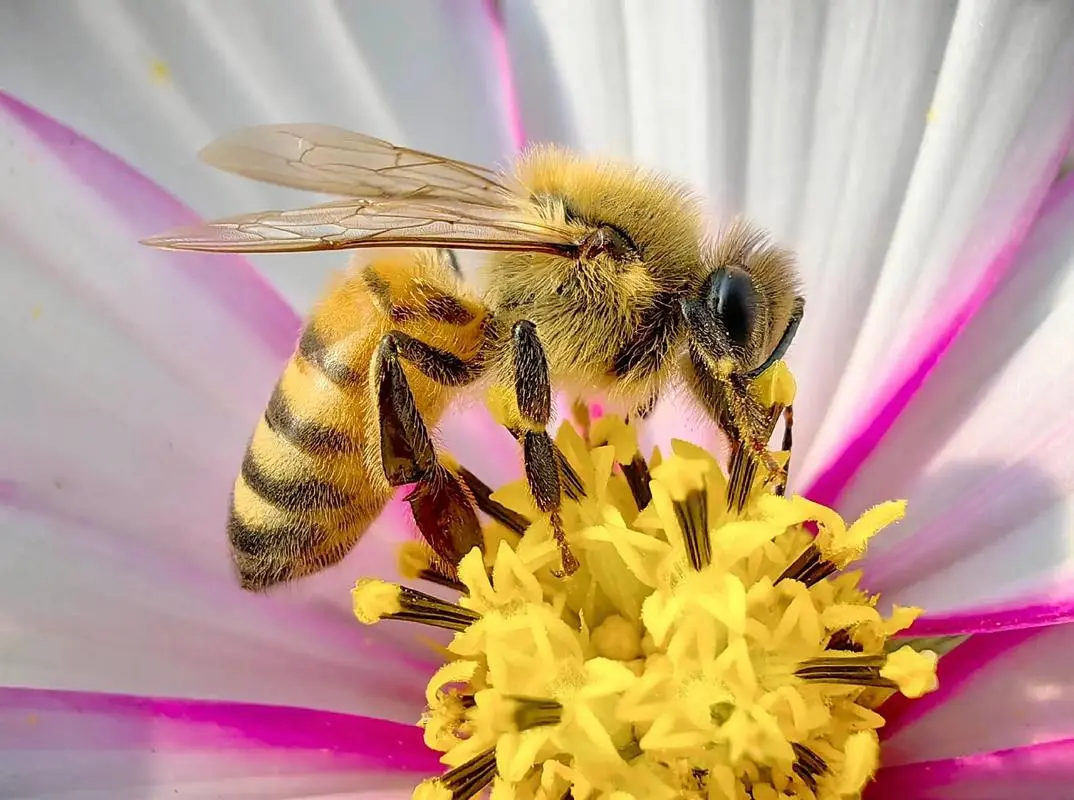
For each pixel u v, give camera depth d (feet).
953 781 0.15
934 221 0.16
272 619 0.16
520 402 0.15
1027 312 0.16
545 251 0.15
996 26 0.16
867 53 0.17
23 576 0.15
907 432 0.16
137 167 0.17
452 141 0.18
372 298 0.15
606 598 0.15
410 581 0.16
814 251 0.17
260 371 0.17
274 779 0.15
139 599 0.16
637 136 0.18
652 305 0.15
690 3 0.17
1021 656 0.15
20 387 0.16
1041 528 0.15
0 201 0.16
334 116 0.18
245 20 0.18
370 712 0.16
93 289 0.16
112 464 0.16
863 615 0.15
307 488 0.15
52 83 0.18
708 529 0.15
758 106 0.17
